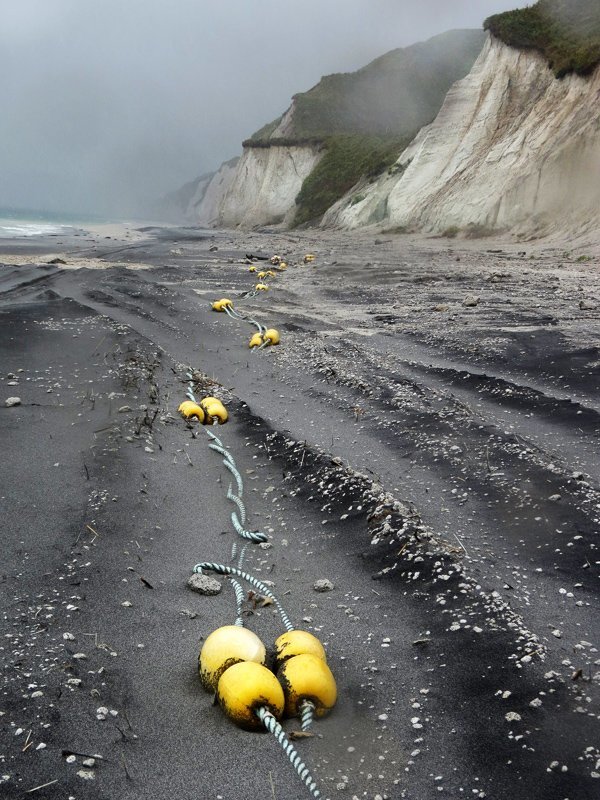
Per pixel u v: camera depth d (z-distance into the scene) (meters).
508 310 17.09
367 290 21.69
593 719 4.01
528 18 45.88
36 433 8.75
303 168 81.81
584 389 10.45
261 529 6.72
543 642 4.75
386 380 11.41
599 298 18.42
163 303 19.06
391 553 6.05
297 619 5.22
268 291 22.20
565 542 6.05
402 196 48.97
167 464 8.15
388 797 3.59
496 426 8.95
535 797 3.53
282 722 4.11
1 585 5.41
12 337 13.71
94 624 5.00
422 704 4.27
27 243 45.19
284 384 11.80
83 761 3.73
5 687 4.25
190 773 3.71
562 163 35.47
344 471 7.70
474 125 45.59
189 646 4.83
